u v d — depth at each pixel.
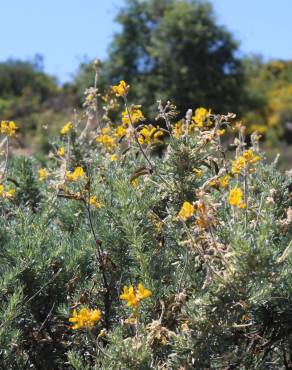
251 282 2.84
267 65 42.75
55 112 34.22
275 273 2.88
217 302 2.85
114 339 2.87
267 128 32.88
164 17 26.72
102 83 27.03
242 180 4.38
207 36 26.66
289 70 42.25
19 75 39.66
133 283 3.57
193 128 4.45
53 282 3.56
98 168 4.35
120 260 3.57
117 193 3.75
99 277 3.66
